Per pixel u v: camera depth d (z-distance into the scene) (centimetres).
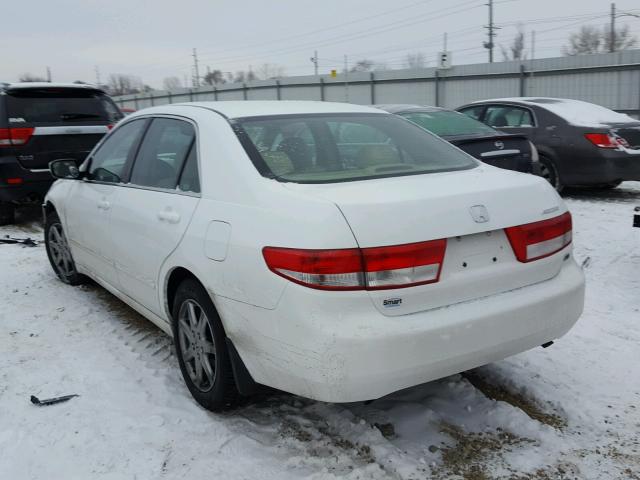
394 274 254
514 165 712
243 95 3262
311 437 304
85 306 494
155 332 440
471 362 274
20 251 685
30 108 819
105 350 410
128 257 387
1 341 426
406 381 259
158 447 297
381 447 291
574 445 296
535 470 277
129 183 402
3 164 799
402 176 310
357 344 246
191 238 311
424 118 775
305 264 251
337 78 2675
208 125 340
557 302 296
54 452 294
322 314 249
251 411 329
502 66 2011
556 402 330
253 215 280
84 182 472
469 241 273
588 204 857
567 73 1834
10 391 353
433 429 309
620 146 859
